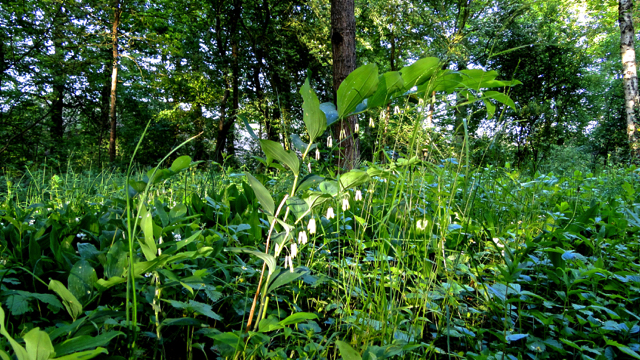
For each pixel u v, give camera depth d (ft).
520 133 12.39
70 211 7.76
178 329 4.81
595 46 59.93
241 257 7.23
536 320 5.52
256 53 52.70
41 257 5.14
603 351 4.35
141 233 5.55
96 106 62.34
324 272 6.88
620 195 11.85
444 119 6.43
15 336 3.83
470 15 43.65
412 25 35.32
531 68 57.21
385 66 58.18
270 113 44.57
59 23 43.88
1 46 44.78
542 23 51.52
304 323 4.86
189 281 3.94
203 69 50.60
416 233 6.49
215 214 8.52
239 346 3.98
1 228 6.57
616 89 60.70
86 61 47.44
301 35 43.78
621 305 5.19
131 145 59.00
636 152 29.25
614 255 6.84
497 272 6.46
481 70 4.93
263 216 8.11
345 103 4.68
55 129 58.13
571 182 13.46
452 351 5.02
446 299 5.48
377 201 7.40
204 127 52.06
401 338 4.57
